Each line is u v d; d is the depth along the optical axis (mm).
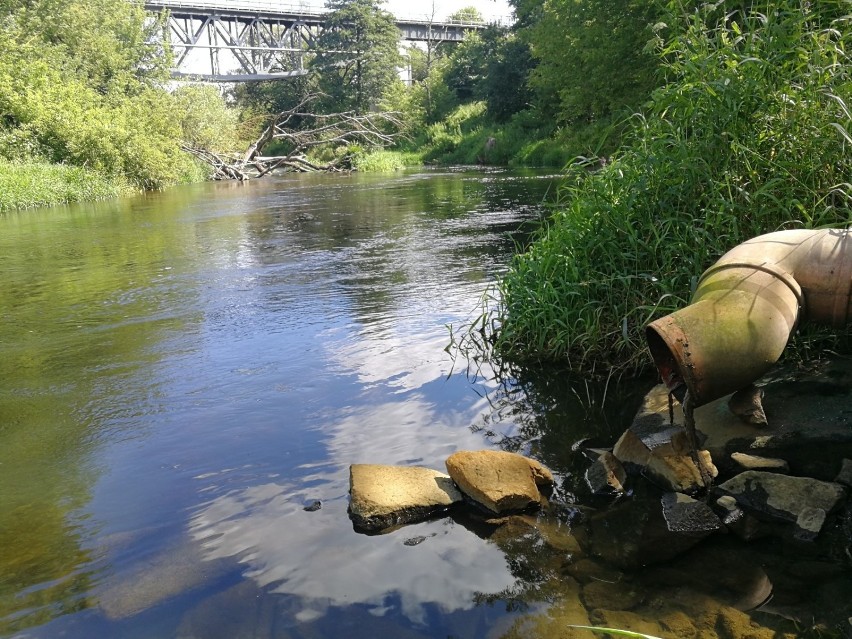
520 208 10852
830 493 2094
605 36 11719
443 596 1785
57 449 2764
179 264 7086
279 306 5023
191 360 3844
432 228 8961
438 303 4879
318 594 1802
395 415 3004
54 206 15742
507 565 1930
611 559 1938
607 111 13523
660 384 3031
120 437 2852
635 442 2518
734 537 2031
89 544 2062
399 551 2008
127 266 7070
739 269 2396
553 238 4172
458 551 2006
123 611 1740
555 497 2320
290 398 3221
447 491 2312
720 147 3369
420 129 43562
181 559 1970
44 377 3670
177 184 23922
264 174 28484
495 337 4062
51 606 1768
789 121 3221
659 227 3541
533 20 33844
